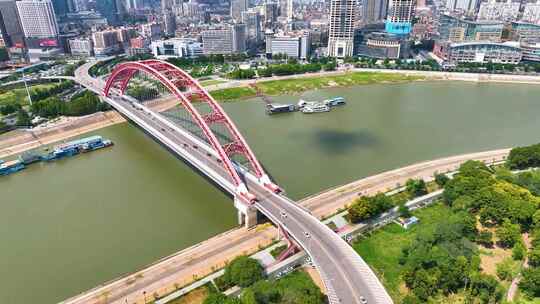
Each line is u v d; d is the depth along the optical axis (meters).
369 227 116.44
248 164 160.25
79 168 166.38
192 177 156.25
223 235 115.69
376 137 195.88
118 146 191.75
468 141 190.12
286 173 154.25
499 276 93.69
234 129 143.25
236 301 80.56
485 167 144.12
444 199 128.12
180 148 156.75
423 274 89.50
